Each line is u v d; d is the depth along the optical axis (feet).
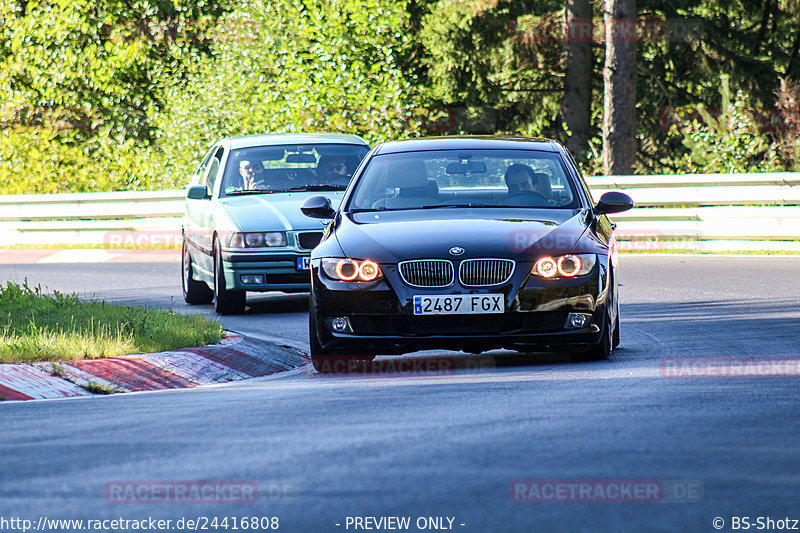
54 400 92.84
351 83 319.88
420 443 66.54
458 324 100.99
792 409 76.69
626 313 145.69
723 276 183.21
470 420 73.87
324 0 335.67
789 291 161.89
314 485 57.21
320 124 320.09
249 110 325.83
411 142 122.21
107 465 63.72
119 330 120.16
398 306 100.78
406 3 340.80
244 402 86.58
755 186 223.92
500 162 116.26
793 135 327.88
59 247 285.23
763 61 359.87
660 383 89.61
